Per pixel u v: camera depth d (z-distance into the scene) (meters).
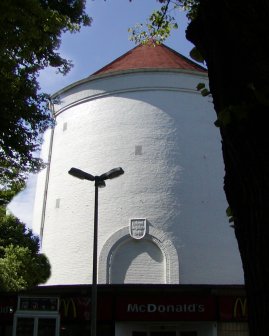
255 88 3.02
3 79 12.65
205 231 25.86
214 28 3.39
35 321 16.84
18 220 22.94
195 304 19.50
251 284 2.98
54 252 27.36
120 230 25.72
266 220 2.94
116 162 27.09
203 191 26.64
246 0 3.08
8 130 14.10
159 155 26.91
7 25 10.70
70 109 30.27
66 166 28.77
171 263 24.86
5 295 20.27
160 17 11.80
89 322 19.58
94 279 15.45
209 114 28.55
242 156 3.11
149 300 19.62
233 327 19.44
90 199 26.91
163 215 25.73
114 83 28.92
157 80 28.47
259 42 3.06
